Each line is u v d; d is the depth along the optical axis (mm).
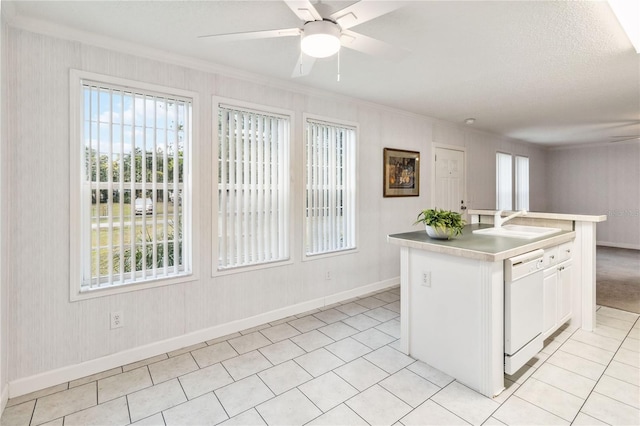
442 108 4098
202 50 2443
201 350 2566
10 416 1820
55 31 2070
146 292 2449
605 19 2014
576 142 6812
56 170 2104
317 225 3471
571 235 2809
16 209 1986
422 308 2367
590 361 2365
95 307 2252
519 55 2543
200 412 1853
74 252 2168
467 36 2240
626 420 1753
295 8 1483
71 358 2176
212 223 2732
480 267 1998
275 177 3121
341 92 3461
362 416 1812
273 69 2816
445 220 2369
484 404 1903
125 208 2359
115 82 2285
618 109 4137
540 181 7430
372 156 3936
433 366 2307
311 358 2439
